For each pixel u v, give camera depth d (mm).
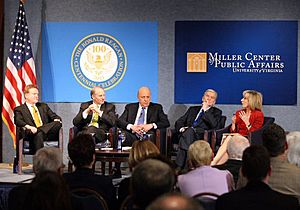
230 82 9500
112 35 9664
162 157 4160
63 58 9742
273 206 3488
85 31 9703
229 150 5078
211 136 8430
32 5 9750
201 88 9539
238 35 9453
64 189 3121
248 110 8672
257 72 9461
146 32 9609
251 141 8148
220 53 9492
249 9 9438
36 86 8945
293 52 9398
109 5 9656
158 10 9586
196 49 9539
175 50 9555
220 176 4301
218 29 9492
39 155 4324
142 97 8859
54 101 9742
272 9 9398
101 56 9680
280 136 4449
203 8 9508
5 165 9555
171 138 8586
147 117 8844
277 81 9445
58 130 8570
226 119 9516
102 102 8828
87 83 9719
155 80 9609
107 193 4305
